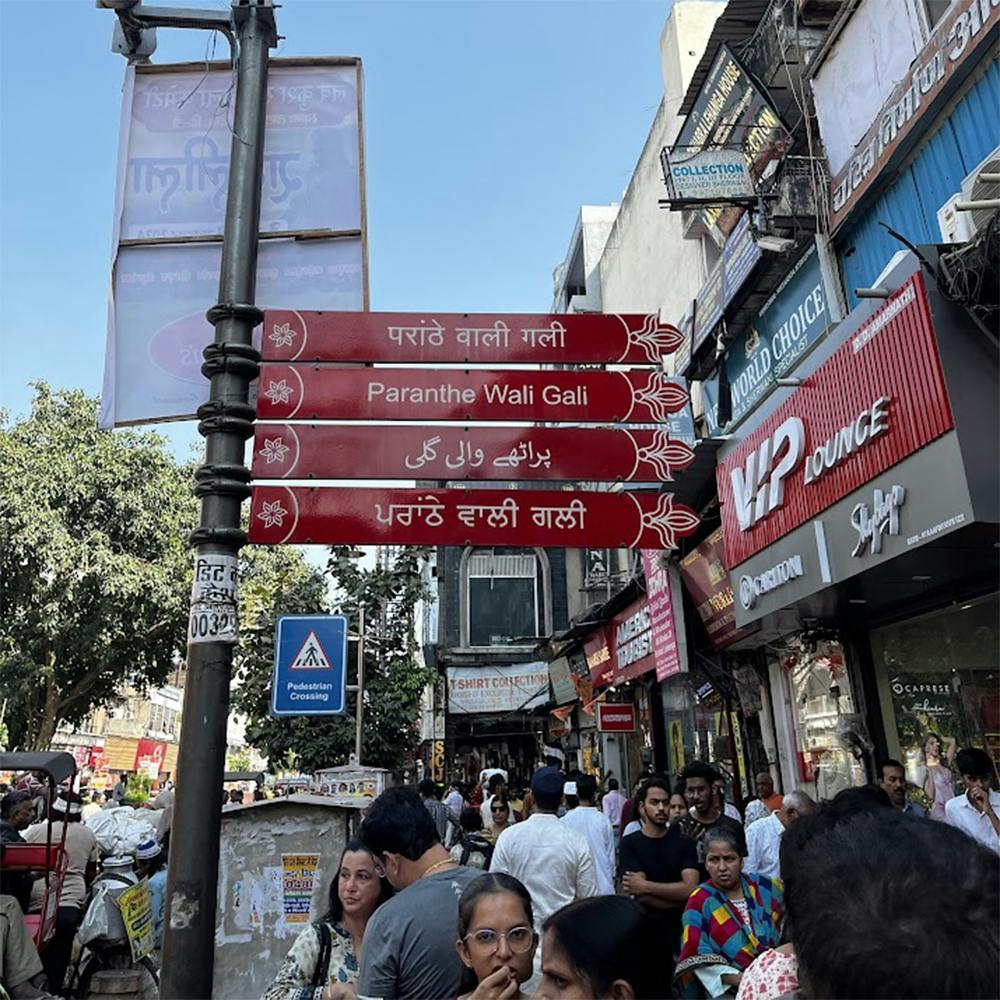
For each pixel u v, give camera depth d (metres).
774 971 1.68
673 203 8.84
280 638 7.14
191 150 4.47
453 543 4.29
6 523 19.39
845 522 5.97
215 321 3.64
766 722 9.75
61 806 7.66
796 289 9.01
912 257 5.21
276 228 4.48
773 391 7.02
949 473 4.76
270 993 2.94
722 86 10.30
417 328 4.52
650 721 14.10
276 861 4.96
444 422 4.41
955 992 0.94
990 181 5.46
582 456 4.44
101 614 20.23
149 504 21.64
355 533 4.23
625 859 4.43
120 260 4.32
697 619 10.60
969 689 6.77
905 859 1.08
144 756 44.84
